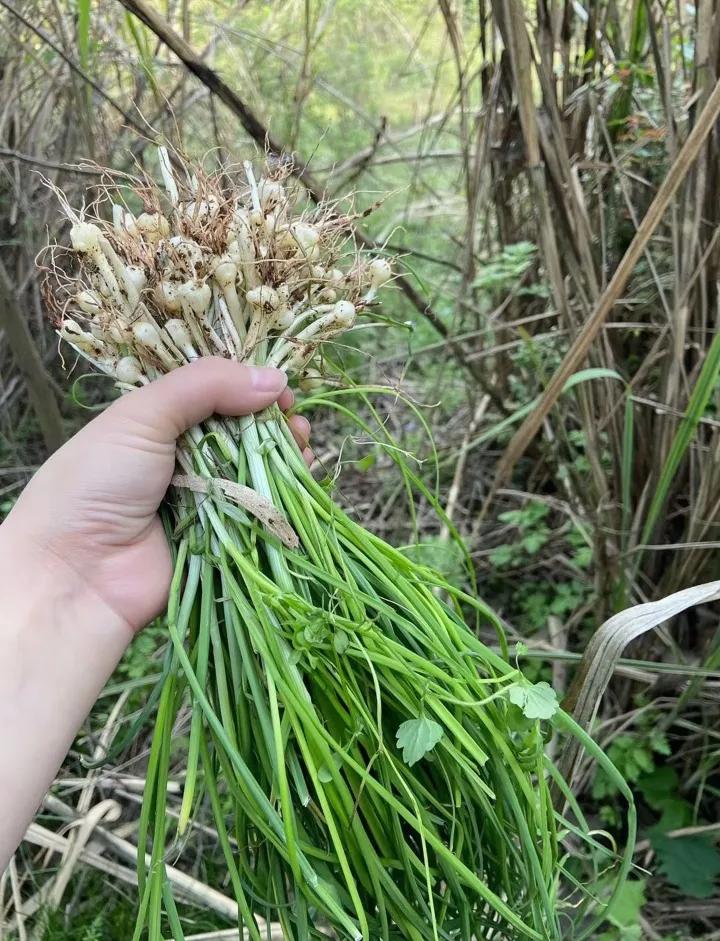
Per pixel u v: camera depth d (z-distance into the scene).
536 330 0.50
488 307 0.56
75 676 0.23
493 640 0.46
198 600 0.21
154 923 0.18
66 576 0.23
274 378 0.22
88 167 0.29
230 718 0.19
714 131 0.30
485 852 0.22
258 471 0.21
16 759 0.21
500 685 0.21
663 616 0.24
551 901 0.19
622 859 0.20
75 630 0.23
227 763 0.19
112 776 0.41
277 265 0.22
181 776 0.41
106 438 0.22
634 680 0.39
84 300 0.22
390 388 0.25
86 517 0.23
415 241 0.70
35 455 0.59
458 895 0.19
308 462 0.28
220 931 0.35
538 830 0.21
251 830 0.21
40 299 0.55
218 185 0.24
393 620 0.20
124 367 0.22
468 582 0.47
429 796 0.19
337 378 0.27
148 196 0.23
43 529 0.23
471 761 0.20
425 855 0.17
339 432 0.64
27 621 0.22
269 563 0.21
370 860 0.19
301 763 0.20
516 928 0.20
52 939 0.35
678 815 0.36
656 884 0.36
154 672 0.45
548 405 0.33
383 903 0.19
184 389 0.21
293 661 0.19
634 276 0.40
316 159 0.69
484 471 0.56
